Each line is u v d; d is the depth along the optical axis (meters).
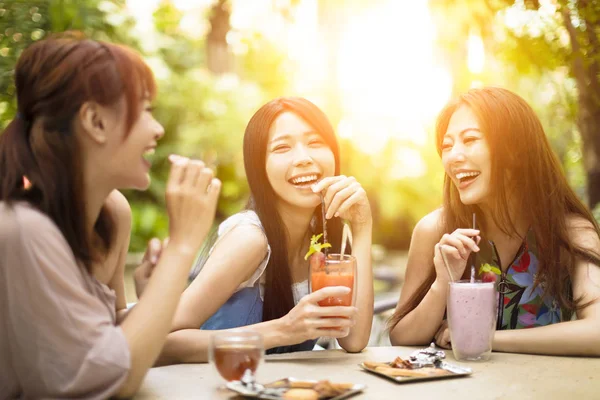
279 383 1.28
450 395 1.28
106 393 1.14
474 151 1.86
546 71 2.68
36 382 1.15
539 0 2.41
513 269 1.97
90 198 1.27
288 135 1.88
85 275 1.23
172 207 1.30
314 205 1.89
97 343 1.14
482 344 1.58
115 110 1.21
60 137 1.19
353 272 1.62
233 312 1.95
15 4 3.16
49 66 1.19
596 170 2.62
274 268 1.90
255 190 1.92
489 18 2.85
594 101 2.48
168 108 7.99
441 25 3.81
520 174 1.89
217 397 1.27
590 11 2.22
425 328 1.82
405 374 1.40
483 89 1.92
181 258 1.28
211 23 8.46
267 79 9.01
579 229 1.90
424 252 2.03
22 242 1.13
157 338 1.23
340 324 1.58
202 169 1.32
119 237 1.52
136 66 1.23
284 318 1.61
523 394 1.28
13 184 1.18
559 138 3.27
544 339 1.66
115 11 5.96
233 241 1.84
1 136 1.23
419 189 8.30
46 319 1.13
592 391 1.31
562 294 1.89
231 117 8.13
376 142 7.66
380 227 8.73
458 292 1.59
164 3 8.20
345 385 1.29
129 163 1.25
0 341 1.16
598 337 1.63
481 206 1.99
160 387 1.35
